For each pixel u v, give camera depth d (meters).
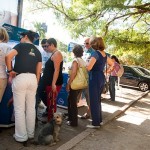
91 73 3.48
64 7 8.29
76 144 3.00
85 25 7.65
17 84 2.66
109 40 8.59
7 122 3.16
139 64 16.88
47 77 3.40
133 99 7.02
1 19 4.16
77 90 3.55
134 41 9.32
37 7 8.14
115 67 6.02
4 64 2.81
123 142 3.31
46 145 2.82
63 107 4.59
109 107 5.42
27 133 2.84
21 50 2.67
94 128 3.62
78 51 3.56
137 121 4.53
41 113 3.93
